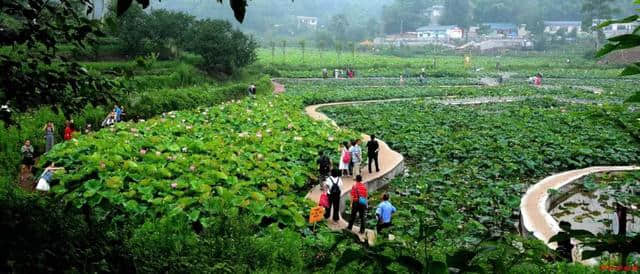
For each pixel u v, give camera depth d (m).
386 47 115.94
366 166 18.78
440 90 48.25
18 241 5.66
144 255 7.44
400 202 14.90
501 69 75.00
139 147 17.19
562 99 42.97
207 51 46.47
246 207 12.08
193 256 7.94
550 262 8.92
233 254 8.48
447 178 17.64
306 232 11.72
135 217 11.72
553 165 19.86
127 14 40.00
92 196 12.45
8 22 6.40
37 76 6.12
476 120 30.58
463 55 104.88
